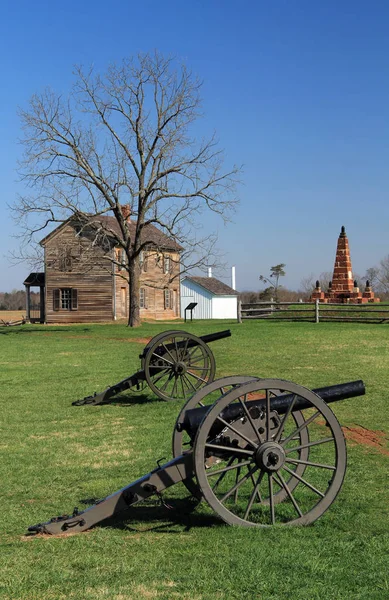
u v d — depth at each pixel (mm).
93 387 17234
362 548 6285
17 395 16453
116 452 10836
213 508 6746
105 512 6965
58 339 31125
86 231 48906
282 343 24984
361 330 29812
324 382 16297
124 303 50781
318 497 8039
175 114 37469
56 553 6281
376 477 9039
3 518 7707
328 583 5398
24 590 5367
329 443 10930
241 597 5148
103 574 5703
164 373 15070
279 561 5859
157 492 6918
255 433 6895
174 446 7492
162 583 5465
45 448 11250
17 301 106938
